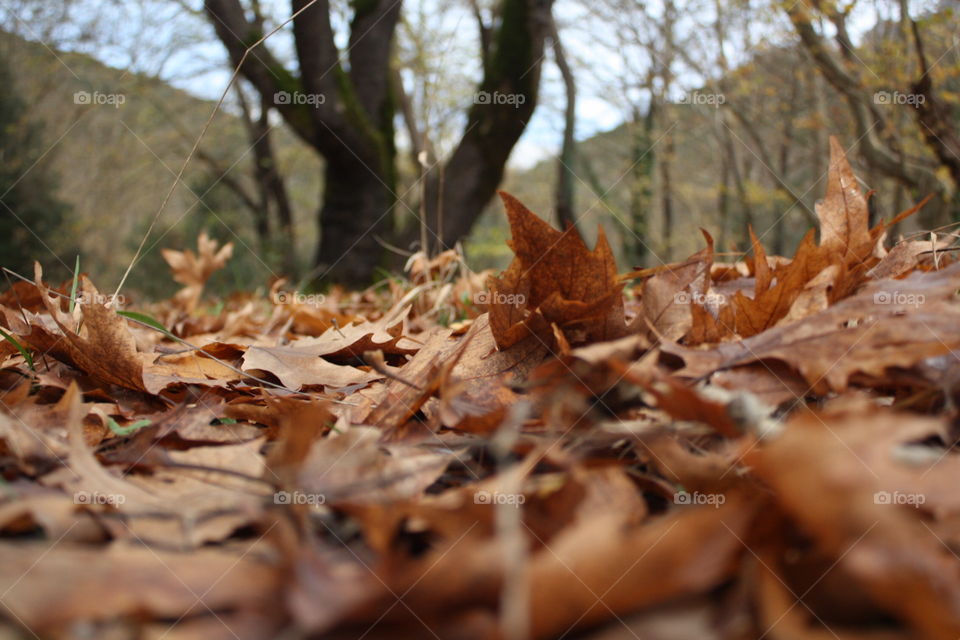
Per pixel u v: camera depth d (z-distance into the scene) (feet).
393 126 15.47
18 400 1.44
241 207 27.96
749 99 17.40
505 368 1.61
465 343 1.38
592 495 1.02
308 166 28.35
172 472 1.16
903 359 1.20
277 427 1.42
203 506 1.05
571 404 1.28
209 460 1.20
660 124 23.02
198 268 5.10
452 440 1.28
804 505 0.80
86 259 23.45
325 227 13.98
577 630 0.75
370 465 1.15
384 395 1.55
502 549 0.75
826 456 0.82
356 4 14.56
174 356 1.89
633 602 0.74
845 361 1.24
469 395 1.51
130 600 0.79
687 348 1.45
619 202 24.79
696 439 1.16
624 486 1.04
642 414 1.29
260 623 0.78
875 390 1.32
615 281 1.59
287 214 27.30
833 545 0.78
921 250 1.73
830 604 0.80
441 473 1.14
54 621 0.76
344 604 0.75
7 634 0.74
